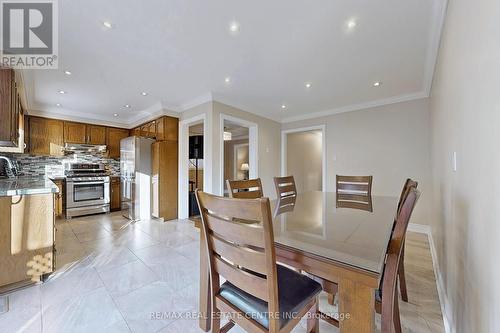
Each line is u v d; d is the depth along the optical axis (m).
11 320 1.46
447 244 1.63
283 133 5.31
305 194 2.76
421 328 1.42
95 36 2.06
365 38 2.11
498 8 0.74
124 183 4.53
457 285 1.26
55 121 4.36
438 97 2.29
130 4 1.66
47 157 4.46
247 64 2.63
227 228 0.89
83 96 3.67
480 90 0.93
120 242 2.95
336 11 1.75
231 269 0.95
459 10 1.32
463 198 1.19
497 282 0.73
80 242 2.95
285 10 1.74
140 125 4.95
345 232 1.22
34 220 1.95
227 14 1.78
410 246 2.81
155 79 3.04
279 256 1.02
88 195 4.56
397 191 3.69
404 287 1.67
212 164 3.72
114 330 1.38
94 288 1.84
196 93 3.63
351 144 4.24
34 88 3.27
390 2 1.66
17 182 2.61
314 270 0.92
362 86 3.29
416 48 2.27
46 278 2.00
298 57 2.46
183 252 2.61
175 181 4.35
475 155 0.99
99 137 4.92
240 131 6.71
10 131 2.21
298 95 3.71
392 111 3.78
